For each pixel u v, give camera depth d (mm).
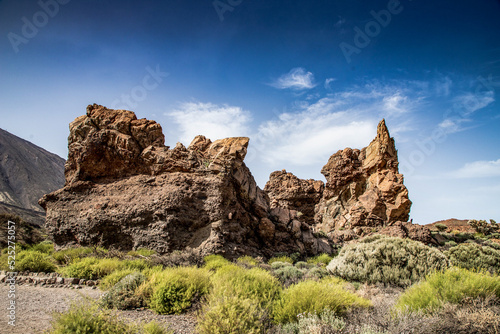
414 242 13453
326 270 15023
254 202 28375
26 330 5695
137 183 23000
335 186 47219
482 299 6176
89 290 10406
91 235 21188
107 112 25297
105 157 23547
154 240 20656
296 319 6480
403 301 7305
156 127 25312
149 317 7137
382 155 44250
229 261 19016
